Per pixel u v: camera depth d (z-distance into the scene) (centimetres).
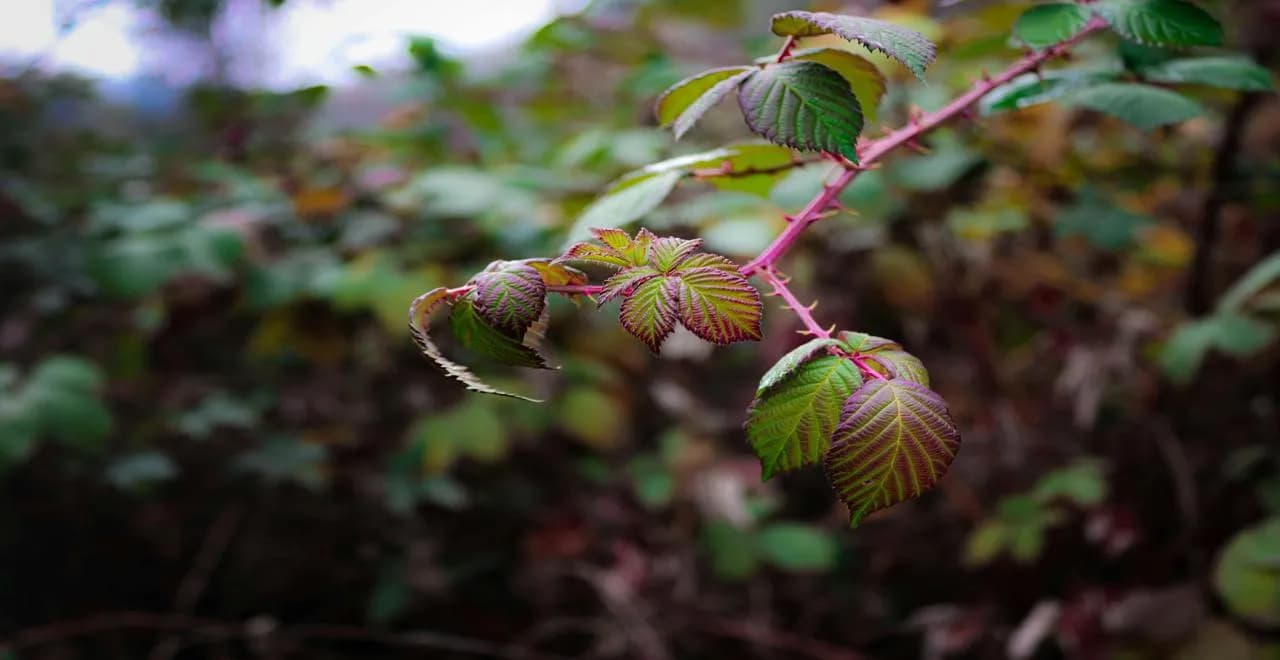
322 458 173
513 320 62
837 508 188
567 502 191
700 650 176
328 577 183
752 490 182
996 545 148
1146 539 155
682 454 181
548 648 178
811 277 167
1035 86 83
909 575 180
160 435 183
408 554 180
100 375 161
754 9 223
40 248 182
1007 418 171
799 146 66
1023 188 160
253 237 163
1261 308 132
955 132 143
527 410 166
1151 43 74
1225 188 141
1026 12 79
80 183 220
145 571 185
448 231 168
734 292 61
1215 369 159
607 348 174
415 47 176
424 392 185
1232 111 135
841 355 62
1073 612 145
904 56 64
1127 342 162
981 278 167
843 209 68
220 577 185
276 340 173
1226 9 138
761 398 61
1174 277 174
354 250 168
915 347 172
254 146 220
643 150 158
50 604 180
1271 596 125
